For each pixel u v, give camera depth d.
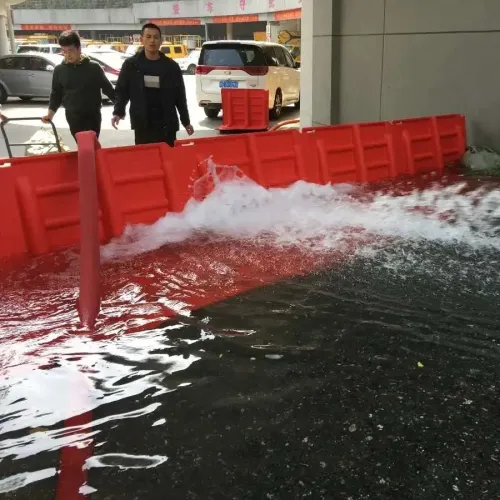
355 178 6.79
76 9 64.25
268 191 5.81
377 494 1.96
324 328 3.13
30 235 4.30
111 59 24.94
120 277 3.84
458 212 5.33
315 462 2.11
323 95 10.73
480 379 2.63
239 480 2.03
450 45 8.14
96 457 2.15
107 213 4.68
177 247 4.44
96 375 2.69
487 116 7.87
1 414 2.40
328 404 2.46
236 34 62.28
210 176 5.40
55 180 4.47
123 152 4.80
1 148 10.23
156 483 2.02
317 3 10.34
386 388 2.57
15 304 3.44
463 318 3.22
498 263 4.03
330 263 4.08
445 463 2.11
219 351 2.91
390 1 8.88
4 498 1.95
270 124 15.12
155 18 61.03
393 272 3.90
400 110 9.16
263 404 2.46
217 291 3.63
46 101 20.11
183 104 5.95
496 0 7.40
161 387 2.60
